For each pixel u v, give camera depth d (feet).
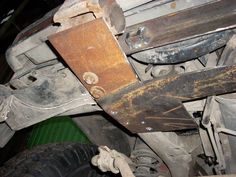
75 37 1.86
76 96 2.50
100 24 1.76
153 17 2.36
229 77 2.10
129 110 2.45
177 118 2.52
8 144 10.62
